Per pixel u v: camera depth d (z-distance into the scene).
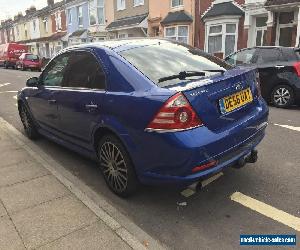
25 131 6.47
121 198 3.93
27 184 4.23
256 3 16.67
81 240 3.07
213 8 19.33
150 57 3.88
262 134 4.10
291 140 5.77
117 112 3.59
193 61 4.03
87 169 4.82
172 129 3.10
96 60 4.09
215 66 4.07
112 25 27.98
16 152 5.42
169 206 3.71
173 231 3.26
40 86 5.38
